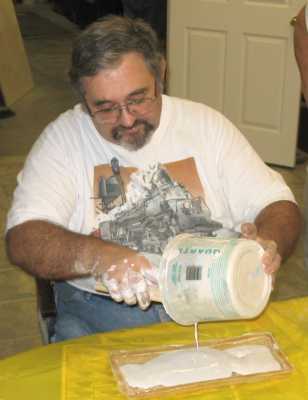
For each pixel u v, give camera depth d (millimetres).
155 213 1534
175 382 1092
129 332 1284
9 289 2871
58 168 1515
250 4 3854
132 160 1528
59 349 1218
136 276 1219
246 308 1074
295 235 1474
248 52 3965
